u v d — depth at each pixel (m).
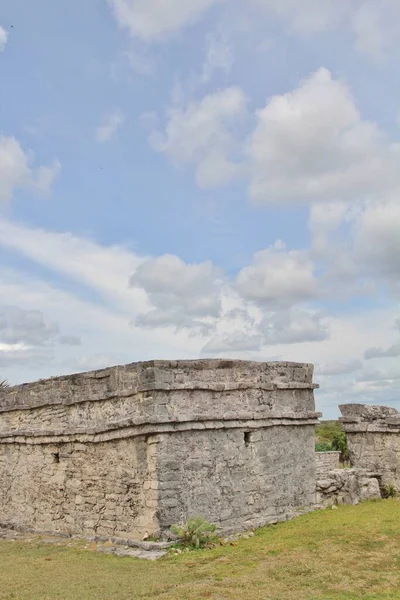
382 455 25.22
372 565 13.16
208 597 11.24
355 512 19.09
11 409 22.48
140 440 17.00
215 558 14.30
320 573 12.67
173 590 11.80
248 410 19.06
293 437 20.62
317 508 20.34
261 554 14.38
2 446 22.94
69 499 19.30
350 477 22.08
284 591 11.53
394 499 22.67
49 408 20.78
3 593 12.14
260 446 19.22
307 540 15.43
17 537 19.64
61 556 15.82
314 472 21.14
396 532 15.77
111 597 11.49
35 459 21.09
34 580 13.16
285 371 20.83
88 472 18.72
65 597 11.61
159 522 16.06
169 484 16.44
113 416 18.08
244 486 18.38
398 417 25.08
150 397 16.72
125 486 17.30
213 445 17.77
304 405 21.28
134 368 17.41
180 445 16.95
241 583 12.09
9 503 22.05
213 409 18.02
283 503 19.61
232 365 18.95
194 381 17.72
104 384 18.58
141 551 15.38
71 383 19.86
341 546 14.68
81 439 18.92
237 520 17.86
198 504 16.97
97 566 14.23
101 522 17.92
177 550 15.26
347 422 26.17
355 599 11.01
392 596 11.16
